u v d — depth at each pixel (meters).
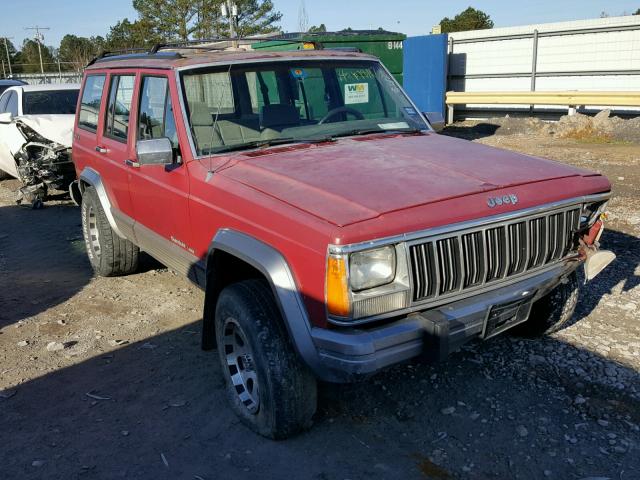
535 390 3.86
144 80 4.73
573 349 4.32
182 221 4.17
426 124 4.88
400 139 4.34
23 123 9.91
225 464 3.32
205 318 3.89
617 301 5.06
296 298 3.05
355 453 3.35
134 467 3.35
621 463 3.16
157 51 5.09
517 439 3.40
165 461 3.38
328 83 4.68
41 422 3.83
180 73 4.22
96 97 5.86
